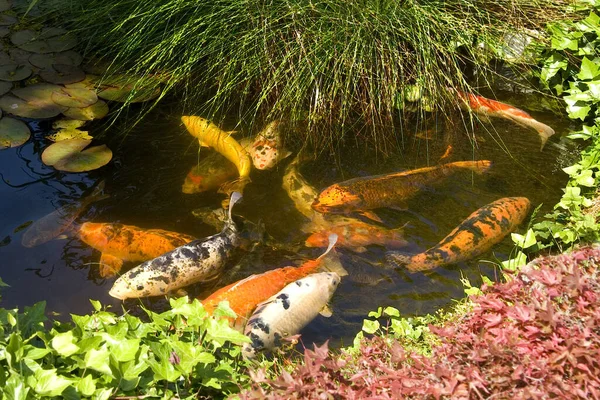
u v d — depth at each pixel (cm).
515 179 328
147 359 202
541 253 289
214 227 299
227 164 334
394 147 346
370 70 351
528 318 201
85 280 273
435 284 276
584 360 186
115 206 308
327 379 196
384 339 235
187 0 367
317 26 360
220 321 217
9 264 277
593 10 394
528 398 176
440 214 307
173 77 366
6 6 422
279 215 304
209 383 206
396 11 364
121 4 384
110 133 350
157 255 279
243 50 358
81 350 202
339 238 293
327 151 341
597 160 326
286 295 255
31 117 344
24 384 183
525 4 397
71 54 389
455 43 376
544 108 381
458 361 200
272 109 355
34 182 319
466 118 368
